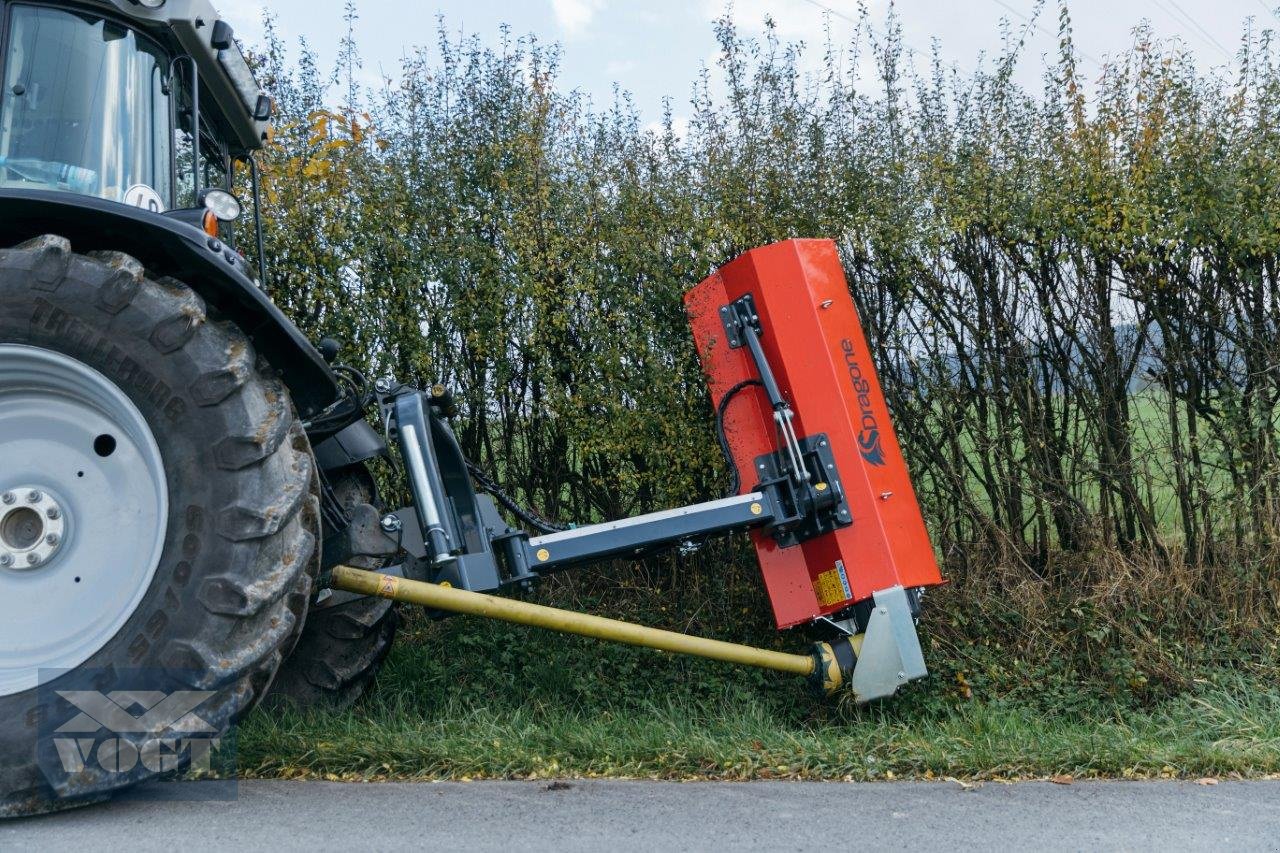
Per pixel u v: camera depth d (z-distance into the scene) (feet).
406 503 18.98
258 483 10.71
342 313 18.29
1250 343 18.63
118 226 11.16
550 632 18.40
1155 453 18.93
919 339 19.19
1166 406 18.94
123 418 10.88
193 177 13.53
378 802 10.80
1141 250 18.44
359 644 15.37
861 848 9.61
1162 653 17.61
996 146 19.04
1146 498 19.07
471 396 18.93
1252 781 12.16
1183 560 18.67
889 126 19.45
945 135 19.26
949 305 19.12
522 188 18.92
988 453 19.25
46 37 11.94
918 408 19.20
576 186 19.02
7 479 11.02
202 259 11.23
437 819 10.25
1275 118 18.13
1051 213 18.30
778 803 11.02
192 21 12.98
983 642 18.42
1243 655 17.80
